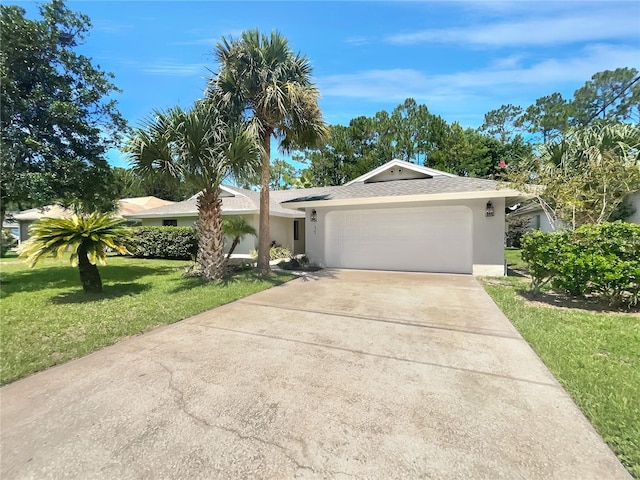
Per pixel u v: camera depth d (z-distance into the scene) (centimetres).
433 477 193
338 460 209
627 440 221
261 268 1010
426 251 1091
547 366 339
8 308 605
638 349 379
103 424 250
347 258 1202
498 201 973
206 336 451
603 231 568
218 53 893
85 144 1004
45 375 336
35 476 198
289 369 343
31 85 917
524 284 824
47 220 682
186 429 242
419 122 2759
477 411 260
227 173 805
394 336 444
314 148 1074
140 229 1605
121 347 412
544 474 194
